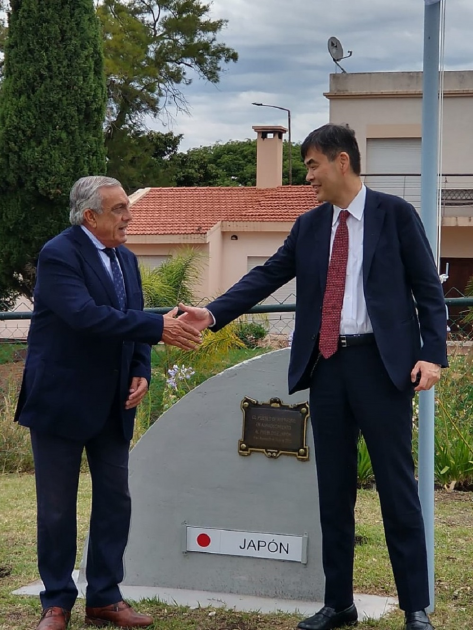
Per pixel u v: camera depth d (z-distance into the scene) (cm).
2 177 1805
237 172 4519
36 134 1797
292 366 358
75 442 365
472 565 449
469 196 2284
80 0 1817
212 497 415
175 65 3309
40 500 366
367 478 643
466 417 663
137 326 352
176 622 377
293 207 2402
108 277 365
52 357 359
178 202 2502
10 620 380
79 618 383
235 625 374
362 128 2395
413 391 345
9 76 1814
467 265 2330
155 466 422
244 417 410
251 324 856
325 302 347
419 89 2348
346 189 346
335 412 350
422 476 375
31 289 1898
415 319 347
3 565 461
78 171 1822
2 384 791
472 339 683
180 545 420
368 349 341
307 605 399
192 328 359
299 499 405
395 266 340
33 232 1822
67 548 369
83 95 1817
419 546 347
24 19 1791
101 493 376
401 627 366
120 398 372
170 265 1271
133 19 3142
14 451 735
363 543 492
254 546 411
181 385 782
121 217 363
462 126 2328
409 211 343
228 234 2373
